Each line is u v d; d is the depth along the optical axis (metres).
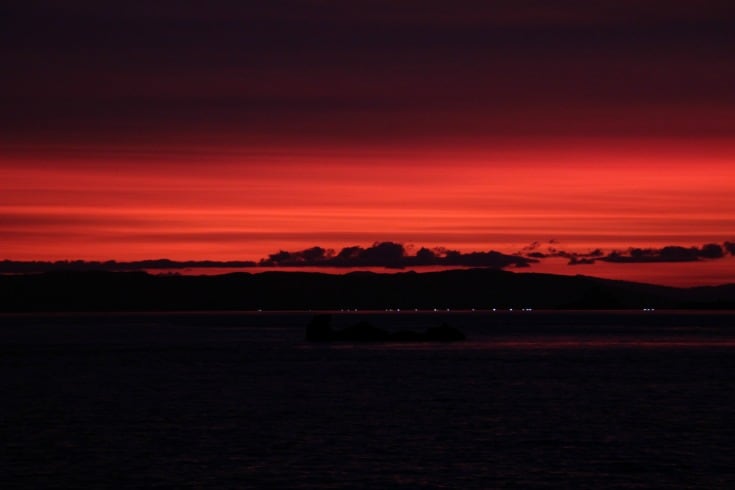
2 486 156.50
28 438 197.62
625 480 161.25
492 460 175.88
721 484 158.88
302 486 156.25
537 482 159.38
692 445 190.38
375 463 173.00
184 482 159.00
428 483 158.50
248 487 155.62
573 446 189.25
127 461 174.50
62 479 161.12
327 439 196.50
